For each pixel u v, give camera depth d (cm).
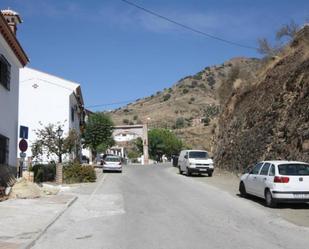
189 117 14500
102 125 5928
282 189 1639
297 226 1302
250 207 1708
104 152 6888
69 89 4369
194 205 1775
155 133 10275
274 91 3284
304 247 1013
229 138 3916
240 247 1009
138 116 15675
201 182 2889
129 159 9188
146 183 2861
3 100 2078
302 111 2617
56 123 4316
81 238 1129
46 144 3284
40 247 1022
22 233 1152
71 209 1673
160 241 1079
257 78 3962
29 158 3303
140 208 1700
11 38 2050
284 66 3397
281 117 2911
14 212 1512
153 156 10188
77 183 2922
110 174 3859
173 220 1409
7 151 2178
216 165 4078
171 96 17188
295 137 2567
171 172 4050
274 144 2848
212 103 15638
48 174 2977
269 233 1190
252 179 1895
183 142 11006
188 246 1020
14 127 2342
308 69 2781
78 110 5125
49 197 1980
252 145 3241
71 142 3297
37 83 4359
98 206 1766
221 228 1262
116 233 1192
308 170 1684
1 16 1803
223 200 1933
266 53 4091
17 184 2008
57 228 1273
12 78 2266
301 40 3403
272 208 1677
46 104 4344
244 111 3788
